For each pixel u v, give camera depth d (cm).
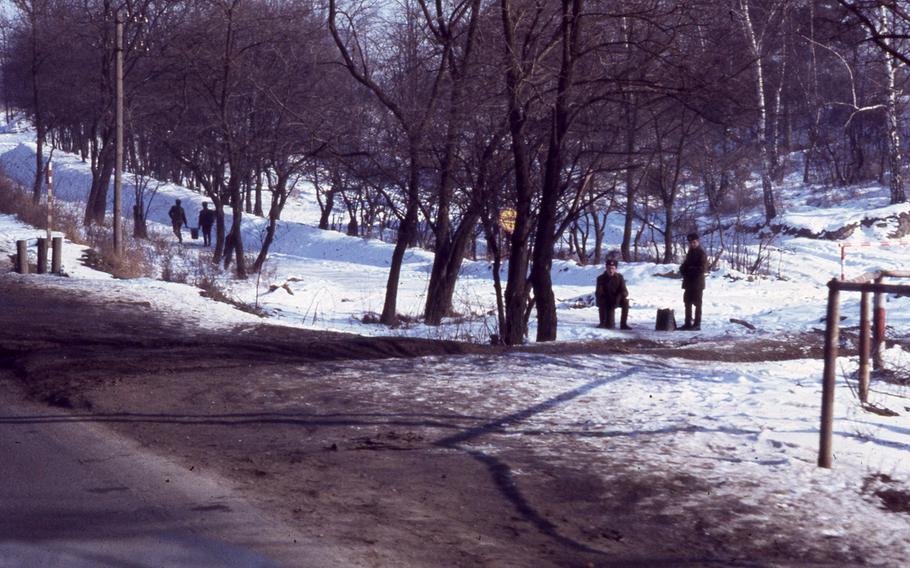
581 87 1630
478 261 4038
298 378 1104
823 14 1622
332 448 788
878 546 571
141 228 4306
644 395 997
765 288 3092
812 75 3547
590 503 649
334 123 2245
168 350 1326
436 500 652
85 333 1474
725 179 4350
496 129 1784
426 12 1870
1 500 625
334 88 2631
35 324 1548
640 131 1886
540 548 565
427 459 757
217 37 3058
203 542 546
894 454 751
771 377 1136
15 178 6550
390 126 2062
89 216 4038
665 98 1644
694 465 729
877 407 922
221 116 3055
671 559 549
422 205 2100
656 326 2072
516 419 891
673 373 1158
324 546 546
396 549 550
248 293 2603
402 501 648
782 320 2236
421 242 4956
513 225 1827
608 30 1638
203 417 906
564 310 2572
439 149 1916
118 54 2712
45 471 702
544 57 1642
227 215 5488
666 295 2947
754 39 2097
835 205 5047
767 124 4553
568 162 1777
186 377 1103
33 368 1158
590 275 3519
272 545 544
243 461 745
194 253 3931
